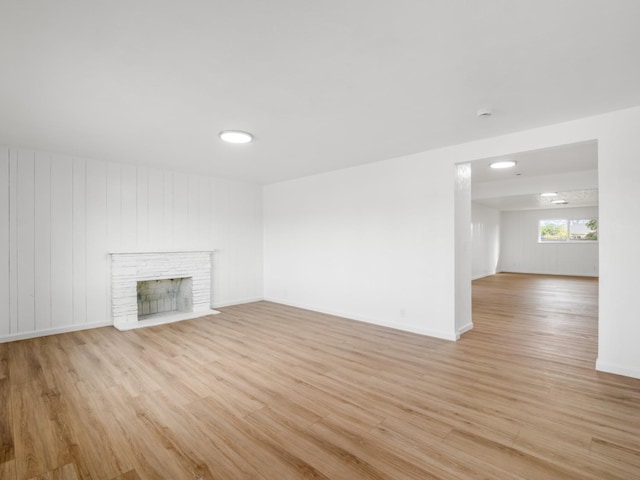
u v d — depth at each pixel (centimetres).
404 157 449
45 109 285
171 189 545
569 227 1174
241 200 643
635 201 287
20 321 413
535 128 337
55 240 438
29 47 192
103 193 477
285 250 633
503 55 204
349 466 183
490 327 468
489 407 246
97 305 472
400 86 246
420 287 436
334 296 545
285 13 165
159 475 177
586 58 207
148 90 250
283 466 184
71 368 322
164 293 573
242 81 238
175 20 169
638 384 280
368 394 268
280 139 374
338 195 535
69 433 214
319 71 224
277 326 475
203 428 221
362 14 166
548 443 202
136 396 265
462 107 285
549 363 330
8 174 405
